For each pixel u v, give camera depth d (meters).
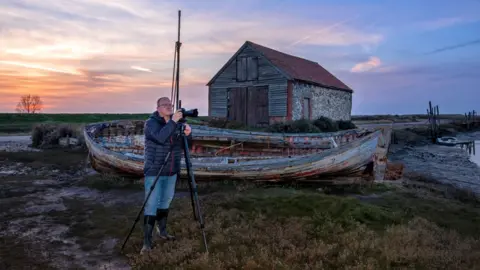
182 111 4.92
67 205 7.59
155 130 4.85
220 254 4.73
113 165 10.01
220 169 9.05
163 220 5.32
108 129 15.05
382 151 9.77
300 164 8.86
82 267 4.47
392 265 4.49
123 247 4.99
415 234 5.32
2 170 12.51
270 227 5.76
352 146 8.91
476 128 55.88
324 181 9.33
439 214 6.99
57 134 20.92
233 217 6.38
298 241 5.23
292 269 4.32
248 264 4.34
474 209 7.51
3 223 6.32
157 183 4.98
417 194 8.72
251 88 24.05
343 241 5.17
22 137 28.28
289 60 27.45
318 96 25.97
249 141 12.05
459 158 20.38
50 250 5.04
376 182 9.72
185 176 9.36
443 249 4.88
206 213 6.63
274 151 11.88
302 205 6.86
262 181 9.16
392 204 7.66
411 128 42.44
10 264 4.51
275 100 22.80
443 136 39.62
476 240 5.33
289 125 20.06
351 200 6.93
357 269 4.22
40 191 9.08
